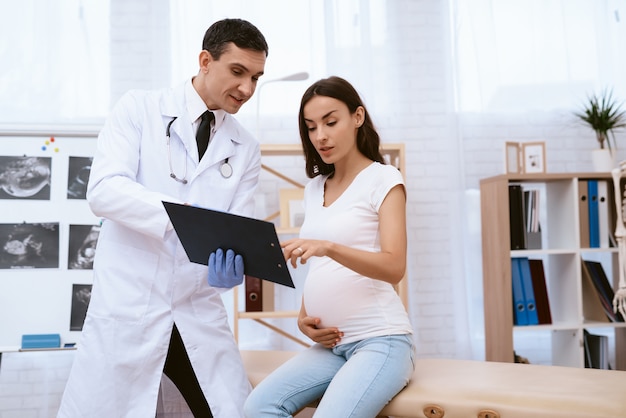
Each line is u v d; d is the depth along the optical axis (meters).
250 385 2.04
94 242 2.71
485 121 3.80
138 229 1.82
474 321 3.76
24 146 2.71
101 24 3.51
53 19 3.46
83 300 2.67
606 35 3.83
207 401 1.93
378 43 3.72
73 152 2.74
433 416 1.68
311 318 1.83
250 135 2.14
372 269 1.62
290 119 3.68
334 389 1.62
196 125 2.00
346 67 3.66
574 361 3.20
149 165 1.95
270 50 3.65
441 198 3.78
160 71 3.51
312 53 3.66
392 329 1.73
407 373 1.72
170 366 2.02
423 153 3.77
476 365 2.02
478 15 3.80
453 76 3.75
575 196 3.21
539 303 3.23
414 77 3.77
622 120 3.81
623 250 2.41
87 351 1.88
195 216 1.62
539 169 3.31
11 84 3.42
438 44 3.79
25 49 3.44
